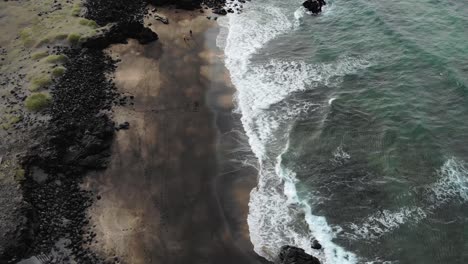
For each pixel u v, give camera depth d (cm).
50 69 4572
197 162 3747
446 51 4959
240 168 3728
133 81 4581
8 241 2964
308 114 4288
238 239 3155
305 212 3366
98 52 4956
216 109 4338
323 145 3938
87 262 2933
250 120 4238
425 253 3041
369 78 4706
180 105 4341
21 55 4834
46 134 3844
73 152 3709
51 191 3403
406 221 3253
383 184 3538
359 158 3788
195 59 5016
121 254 3000
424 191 3444
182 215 3300
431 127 4019
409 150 3806
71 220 3203
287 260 2905
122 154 3762
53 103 4194
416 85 4528
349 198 3456
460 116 4122
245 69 4931
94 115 4106
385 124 4088
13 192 3312
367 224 3256
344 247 3109
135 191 3456
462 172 3562
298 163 3781
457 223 3206
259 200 3456
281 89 4631
